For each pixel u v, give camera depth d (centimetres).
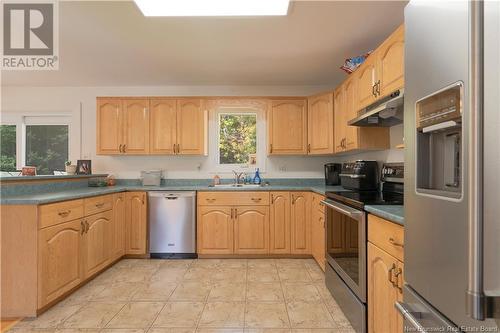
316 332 183
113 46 261
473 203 69
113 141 355
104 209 286
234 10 199
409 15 108
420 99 100
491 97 70
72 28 229
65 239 224
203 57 285
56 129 394
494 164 69
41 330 184
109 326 189
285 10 200
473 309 69
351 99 265
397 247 135
